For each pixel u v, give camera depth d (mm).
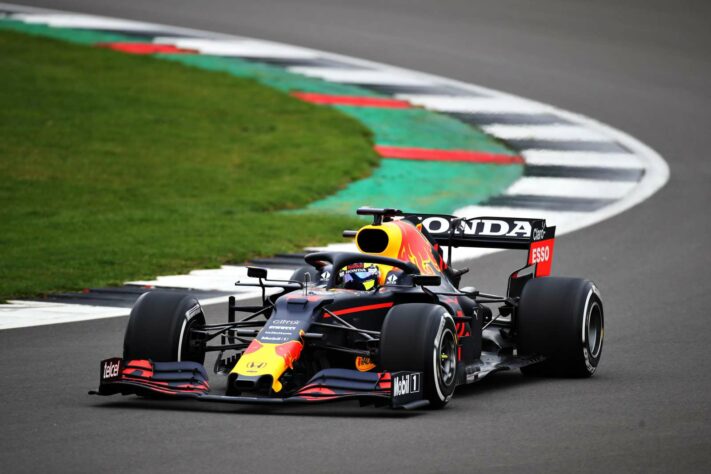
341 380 27953
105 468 22844
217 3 155125
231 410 28844
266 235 64562
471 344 33281
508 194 77312
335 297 30453
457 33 143000
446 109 106812
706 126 103938
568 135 98812
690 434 26141
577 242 62281
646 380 33625
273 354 28078
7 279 51938
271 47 131375
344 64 124688
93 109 102812
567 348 34125
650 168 87000
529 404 30109
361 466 22984
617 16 156875
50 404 29438
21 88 107438
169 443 24953
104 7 148750
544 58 131375
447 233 37875
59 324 42438
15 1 149500
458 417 28125
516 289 37156
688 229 65812
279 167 86562
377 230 33125
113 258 57594
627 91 117500
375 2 160000
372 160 88438
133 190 79688
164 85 112000
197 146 93250
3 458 23688
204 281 52344
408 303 31125
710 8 164000
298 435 25781
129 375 29359
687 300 48094
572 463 23422
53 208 73500
